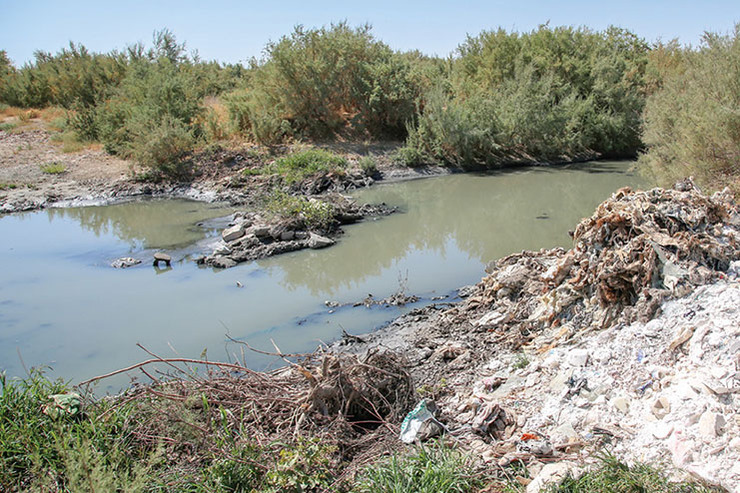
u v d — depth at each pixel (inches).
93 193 730.2
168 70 925.2
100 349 305.0
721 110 465.1
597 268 252.5
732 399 157.3
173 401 191.9
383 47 1018.1
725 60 511.2
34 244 523.5
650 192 274.1
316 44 953.5
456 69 1162.0
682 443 149.4
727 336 180.9
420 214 606.9
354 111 1021.8
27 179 770.8
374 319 331.6
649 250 235.5
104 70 1149.7
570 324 250.7
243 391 204.7
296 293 380.2
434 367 254.2
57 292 394.0
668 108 563.5
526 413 189.8
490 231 528.4
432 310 334.3
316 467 165.8
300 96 957.2
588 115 1005.2
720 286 211.6
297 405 196.5
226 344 304.8
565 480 147.5
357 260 452.8
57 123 997.2
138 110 836.6
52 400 187.2
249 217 561.6
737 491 132.1
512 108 963.3
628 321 223.9
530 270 325.1
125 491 143.3
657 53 1200.2
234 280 409.4
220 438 176.4
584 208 610.5
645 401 174.9
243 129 912.9
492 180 817.5
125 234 548.1
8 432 172.1
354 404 203.3
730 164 472.1
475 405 198.2
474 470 161.8
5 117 1069.1
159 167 778.2
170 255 473.1
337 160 802.2
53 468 158.1
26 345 312.5
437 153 901.8
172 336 318.0
